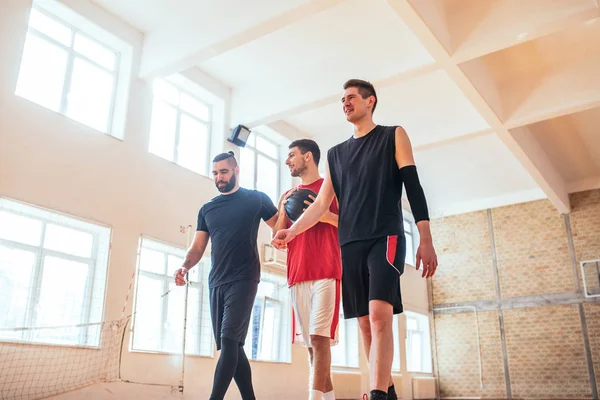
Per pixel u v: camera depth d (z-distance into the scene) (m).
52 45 6.86
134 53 7.78
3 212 5.74
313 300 3.48
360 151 2.61
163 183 7.71
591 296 12.44
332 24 7.91
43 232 6.11
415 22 6.73
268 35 8.15
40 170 6.11
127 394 6.41
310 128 11.00
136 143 7.46
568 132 10.91
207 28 7.32
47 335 5.88
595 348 12.14
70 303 6.24
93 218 6.57
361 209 2.47
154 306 7.21
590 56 8.76
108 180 6.90
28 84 6.44
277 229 3.86
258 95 9.22
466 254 14.21
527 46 8.53
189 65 7.62
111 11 7.54
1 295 5.56
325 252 3.51
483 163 12.50
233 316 3.85
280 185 10.54
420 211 2.34
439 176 13.22
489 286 13.73
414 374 13.27
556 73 8.99
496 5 7.21
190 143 8.72
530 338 12.95
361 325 2.47
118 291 6.66
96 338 6.28
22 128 6.03
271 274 9.34
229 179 4.24
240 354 3.98
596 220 12.78
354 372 10.84
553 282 12.95
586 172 12.70
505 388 12.95
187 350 7.52
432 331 14.23
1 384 5.21
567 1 6.71
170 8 7.61
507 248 13.71
